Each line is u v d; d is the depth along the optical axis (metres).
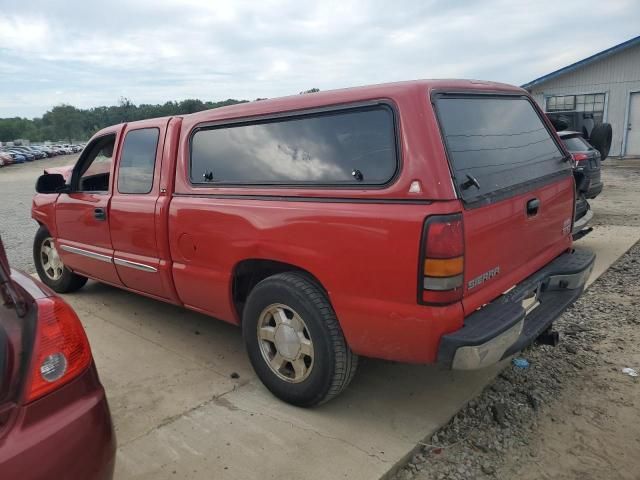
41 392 1.81
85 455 1.84
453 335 2.52
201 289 3.61
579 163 7.09
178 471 2.65
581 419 3.09
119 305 5.12
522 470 2.68
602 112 20.72
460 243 2.48
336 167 2.86
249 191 3.23
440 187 2.48
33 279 2.32
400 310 2.58
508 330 2.61
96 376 2.05
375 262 2.62
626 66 19.86
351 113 2.84
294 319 3.08
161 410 3.21
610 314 4.64
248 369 3.74
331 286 2.82
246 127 3.34
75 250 4.81
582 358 3.83
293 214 2.93
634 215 9.30
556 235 3.61
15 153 58.75
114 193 4.29
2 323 1.86
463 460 2.76
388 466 2.65
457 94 2.93
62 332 1.96
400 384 3.46
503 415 3.12
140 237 4.00
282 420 3.07
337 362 2.93
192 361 3.88
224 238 3.33
